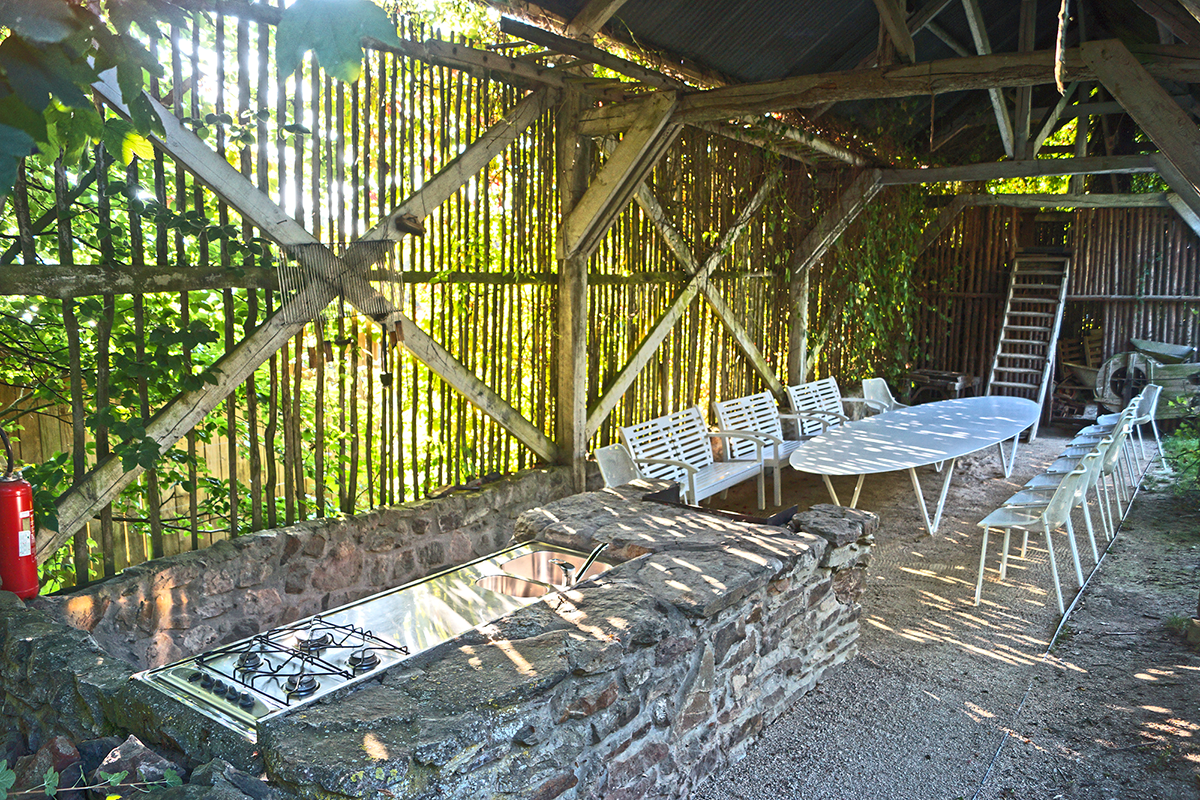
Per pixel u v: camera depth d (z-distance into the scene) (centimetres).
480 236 515
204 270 372
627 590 298
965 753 328
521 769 230
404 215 452
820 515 400
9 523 308
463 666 242
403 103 454
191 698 231
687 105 533
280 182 399
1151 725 345
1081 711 358
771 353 845
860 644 424
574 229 558
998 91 782
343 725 209
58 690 254
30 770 210
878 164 858
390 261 448
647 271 653
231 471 401
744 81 745
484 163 499
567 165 557
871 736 340
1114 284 1030
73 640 272
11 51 113
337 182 424
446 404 507
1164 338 1012
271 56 415
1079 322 1073
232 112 389
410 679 235
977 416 710
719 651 312
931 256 1116
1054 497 457
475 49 480
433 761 203
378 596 302
